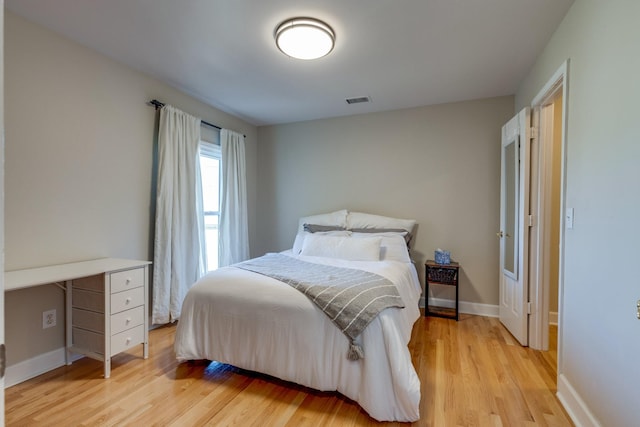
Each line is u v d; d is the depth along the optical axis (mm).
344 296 1838
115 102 2557
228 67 2662
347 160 3984
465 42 2254
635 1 1239
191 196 3129
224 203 3699
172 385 1982
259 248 4504
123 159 2629
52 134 2158
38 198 2094
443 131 3533
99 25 2082
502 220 3072
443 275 3258
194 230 3131
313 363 1834
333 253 3121
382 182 3809
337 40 2229
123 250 2637
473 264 3424
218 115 3730
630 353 1251
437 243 3564
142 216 2793
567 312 1817
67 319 2227
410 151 3676
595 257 1529
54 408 1748
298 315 1884
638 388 1202
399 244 3227
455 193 3494
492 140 3348
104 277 2066
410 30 2107
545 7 1862
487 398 1847
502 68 2660
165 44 2314
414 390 1610
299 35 2061
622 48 1325
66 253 2250
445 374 2113
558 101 3002
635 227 1230
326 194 4109
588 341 1578
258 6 1871
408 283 2621
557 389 1897
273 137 4406
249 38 2225
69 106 2252
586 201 1629
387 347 1707
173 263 2928
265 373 1983
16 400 1820
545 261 2502
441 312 3408
